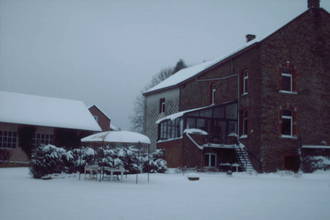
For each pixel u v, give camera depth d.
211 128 31.84
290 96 30.91
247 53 31.86
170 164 32.44
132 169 23.75
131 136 19.05
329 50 33.03
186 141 30.55
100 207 9.67
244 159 30.62
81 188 14.80
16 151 36.12
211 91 36.22
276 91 30.44
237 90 32.84
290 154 30.33
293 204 11.10
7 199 10.85
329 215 9.19
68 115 39.97
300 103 31.23
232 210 9.65
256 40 31.22
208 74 36.56
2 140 35.62
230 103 32.50
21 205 9.71
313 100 31.81
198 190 15.06
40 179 19.64
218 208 9.96
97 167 19.84
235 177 24.98
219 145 31.33
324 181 21.86
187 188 15.91
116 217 8.28
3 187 14.48
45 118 37.94
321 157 29.22
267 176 26.53
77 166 22.38
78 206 9.77
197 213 9.05
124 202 10.78
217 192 14.36
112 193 13.17
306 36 32.19
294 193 14.46
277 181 21.55
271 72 30.38
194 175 20.89
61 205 9.87
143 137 19.47
